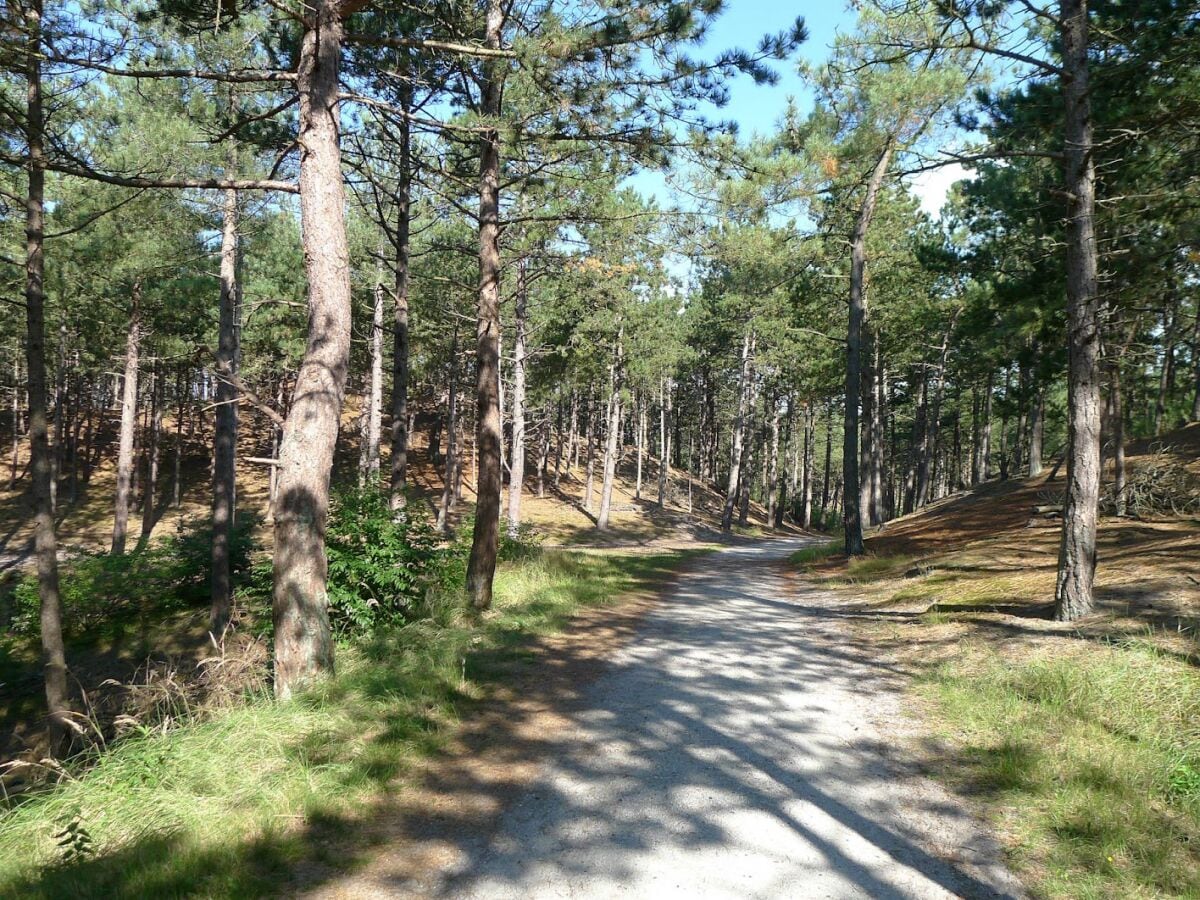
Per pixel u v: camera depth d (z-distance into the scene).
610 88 8.78
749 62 8.44
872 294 24.97
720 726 5.83
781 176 11.81
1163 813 4.14
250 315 11.20
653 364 33.50
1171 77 8.05
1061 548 7.86
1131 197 7.48
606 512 34.56
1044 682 6.06
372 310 19.89
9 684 12.30
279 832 4.01
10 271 15.46
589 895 3.52
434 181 12.29
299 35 10.38
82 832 3.69
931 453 40.00
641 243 10.72
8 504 30.81
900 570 13.41
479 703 6.36
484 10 9.59
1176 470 16.83
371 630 8.41
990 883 3.62
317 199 6.78
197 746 4.82
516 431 26.03
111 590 14.66
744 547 30.38
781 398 47.06
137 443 39.41
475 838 4.07
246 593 10.03
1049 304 9.98
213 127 12.70
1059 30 7.86
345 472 37.81
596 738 5.57
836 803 4.50
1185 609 7.15
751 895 3.52
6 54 7.07
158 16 8.32
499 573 12.36
